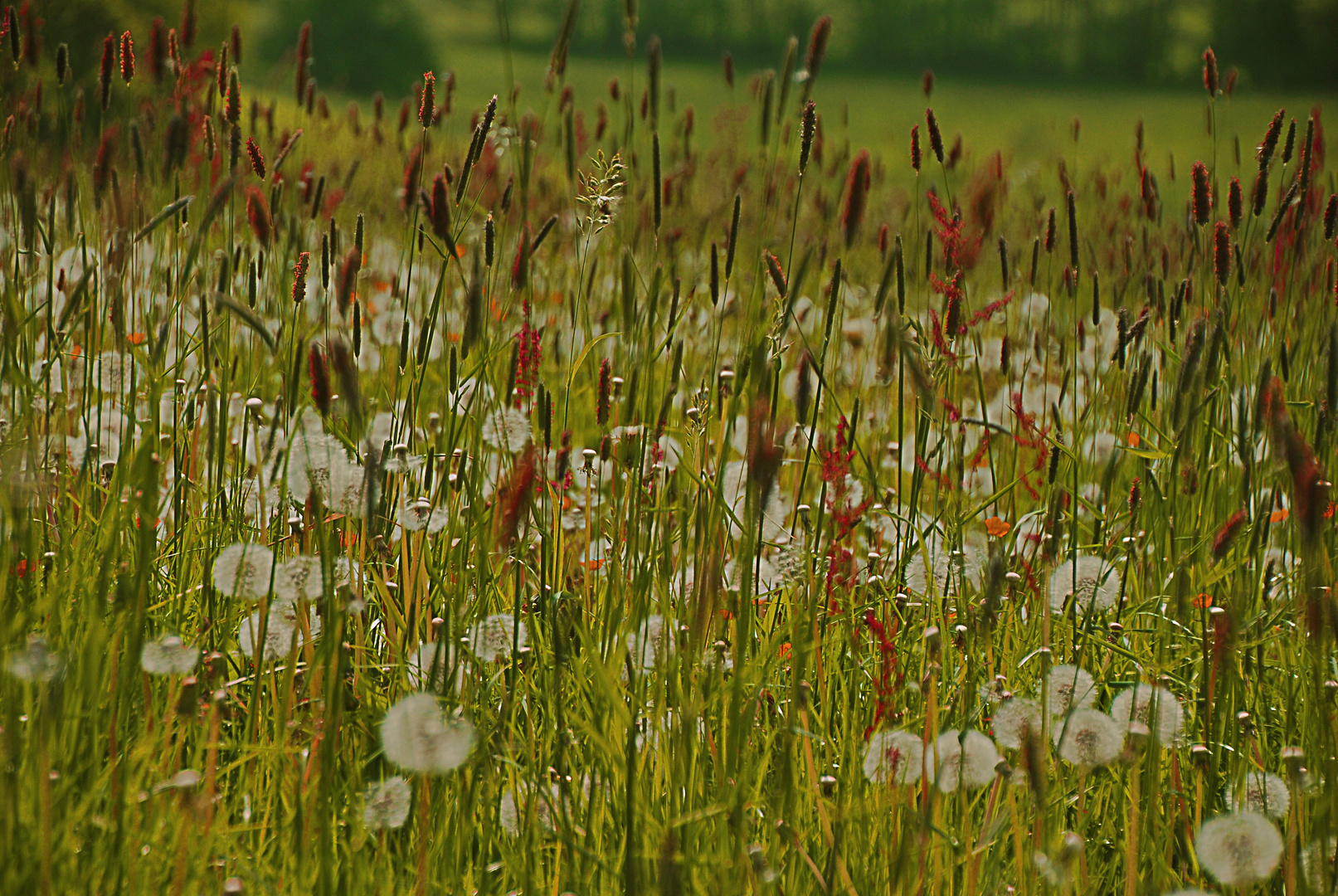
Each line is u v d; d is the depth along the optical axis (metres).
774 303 5.02
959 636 5.10
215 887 4.80
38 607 4.90
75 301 4.96
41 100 5.43
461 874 4.87
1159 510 5.29
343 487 4.98
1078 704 4.89
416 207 5.11
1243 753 4.98
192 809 4.77
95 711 4.84
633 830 4.81
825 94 77.12
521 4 114.75
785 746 4.84
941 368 5.18
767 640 5.04
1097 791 5.01
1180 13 100.06
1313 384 5.38
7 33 5.40
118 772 4.81
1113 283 6.73
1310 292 5.55
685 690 4.95
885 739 4.88
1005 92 82.38
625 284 5.07
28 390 5.02
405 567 5.07
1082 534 5.39
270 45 50.03
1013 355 6.26
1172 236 6.41
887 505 5.32
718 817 4.86
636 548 5.04
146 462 4.83
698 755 4.90
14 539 4.89
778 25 104.94
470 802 4.86
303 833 4.82
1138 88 88.12
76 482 5.12
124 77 5.26
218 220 5.49
